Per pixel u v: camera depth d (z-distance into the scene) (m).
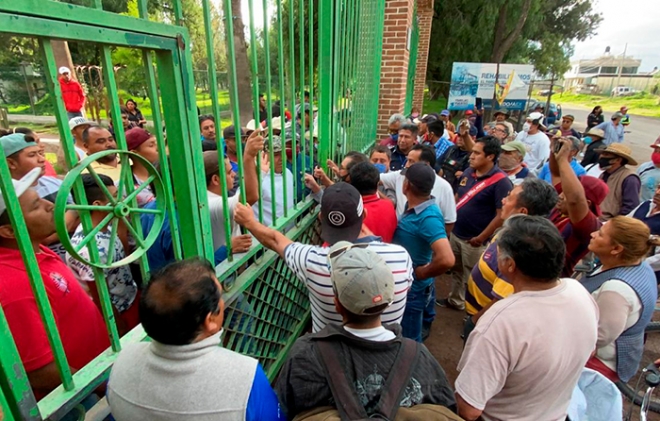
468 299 2.40
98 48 0.93
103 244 1.59
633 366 2.02
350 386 1.09
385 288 1.16
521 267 1.45
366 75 4.02
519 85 13.96
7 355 0.77
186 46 1.19
